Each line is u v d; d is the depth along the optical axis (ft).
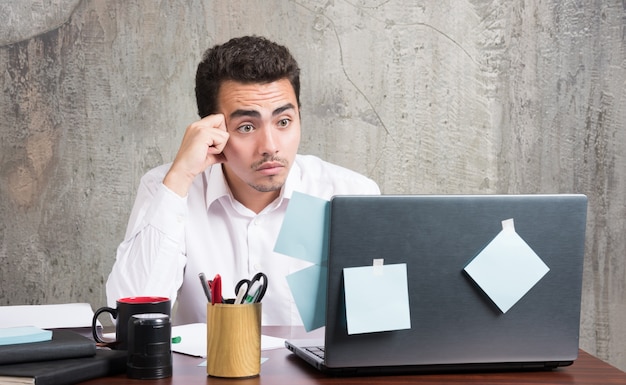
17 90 10.12
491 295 4.42
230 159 6.37
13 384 3.95
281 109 6.23
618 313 10.49
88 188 10.22
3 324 5.20
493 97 10.45
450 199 4.38
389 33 10.34
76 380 4.12
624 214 10.43
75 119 10.18
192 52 10.22
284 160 6.32
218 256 6.99
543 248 4.51
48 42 10.13
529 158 10.48
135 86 10.19
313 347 4.79
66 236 10.23
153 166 10.28
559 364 4.62
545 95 10.43
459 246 4.41
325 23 10.28
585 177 10.46
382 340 4.35
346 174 7.51
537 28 10.41
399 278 4.33
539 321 4.54
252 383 4.16
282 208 7.07
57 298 10.27
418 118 10.42
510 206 4.46
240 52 6.23
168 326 4.29
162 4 10.18
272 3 10.23
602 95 10.40
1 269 10.19
